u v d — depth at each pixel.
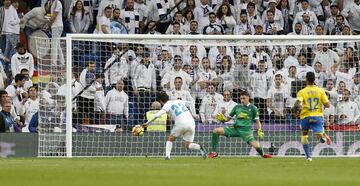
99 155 63.34
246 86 68.56
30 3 72.12
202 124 65.31
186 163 45.72
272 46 69.31
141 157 59.88
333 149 65.12
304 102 51.88
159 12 74.44
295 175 33.16
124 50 67.12
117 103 66.00
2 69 68.75
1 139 61.44
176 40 64.75
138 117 67.00
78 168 38.56
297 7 75.81
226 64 68.69
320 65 69.56
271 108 67.44
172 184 27.08
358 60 70.19
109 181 28.66
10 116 64.62
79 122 65.00
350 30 76.94
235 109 56.53
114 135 63.47
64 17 73.00
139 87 67.38
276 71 68.81
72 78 66.31
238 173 34.28
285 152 65.56
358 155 64.81
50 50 66.19
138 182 28.06
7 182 28.39
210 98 67.19
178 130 52.72
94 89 65.94
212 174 33.28
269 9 75.06
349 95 68.81
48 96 65.12
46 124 64.12
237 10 74.81
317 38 63.12
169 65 68.19
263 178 30.73
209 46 68.56
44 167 39.84
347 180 29.94
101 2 73.31
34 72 69.44
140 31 73.94
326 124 66.44
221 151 64.31
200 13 74.19
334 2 77.12
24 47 70.56
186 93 67.62
